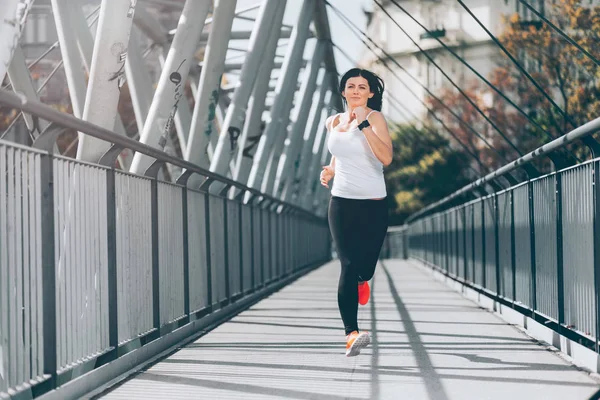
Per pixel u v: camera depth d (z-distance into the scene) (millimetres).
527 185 9844
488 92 45312
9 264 5133
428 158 53781
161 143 11398
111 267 7062
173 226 9664
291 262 25266
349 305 7027
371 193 6961
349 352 6977
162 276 9062
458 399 5559
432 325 10492
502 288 12188
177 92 11516
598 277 6547
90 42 12234
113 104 8742
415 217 40594
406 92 70250
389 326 10383
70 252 6203
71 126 5719
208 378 6566
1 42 6086
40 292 5602
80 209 6422
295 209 26156
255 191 16578
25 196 5406
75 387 5871
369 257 7141
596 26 20578
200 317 10945
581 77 21188
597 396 5590
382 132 6871
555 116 23406
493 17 62438
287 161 28109
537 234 9180
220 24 13828
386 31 70688
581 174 7098
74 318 6246
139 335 7969
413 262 42750
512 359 7367
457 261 19234
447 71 66688
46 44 31578
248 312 13117
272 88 30750
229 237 14070
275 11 17438
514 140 32719
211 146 22531
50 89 31391
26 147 5414
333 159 7379
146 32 20766
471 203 16359
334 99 37344
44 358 5617
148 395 5859
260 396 5746
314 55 28516
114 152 7145
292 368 7020
